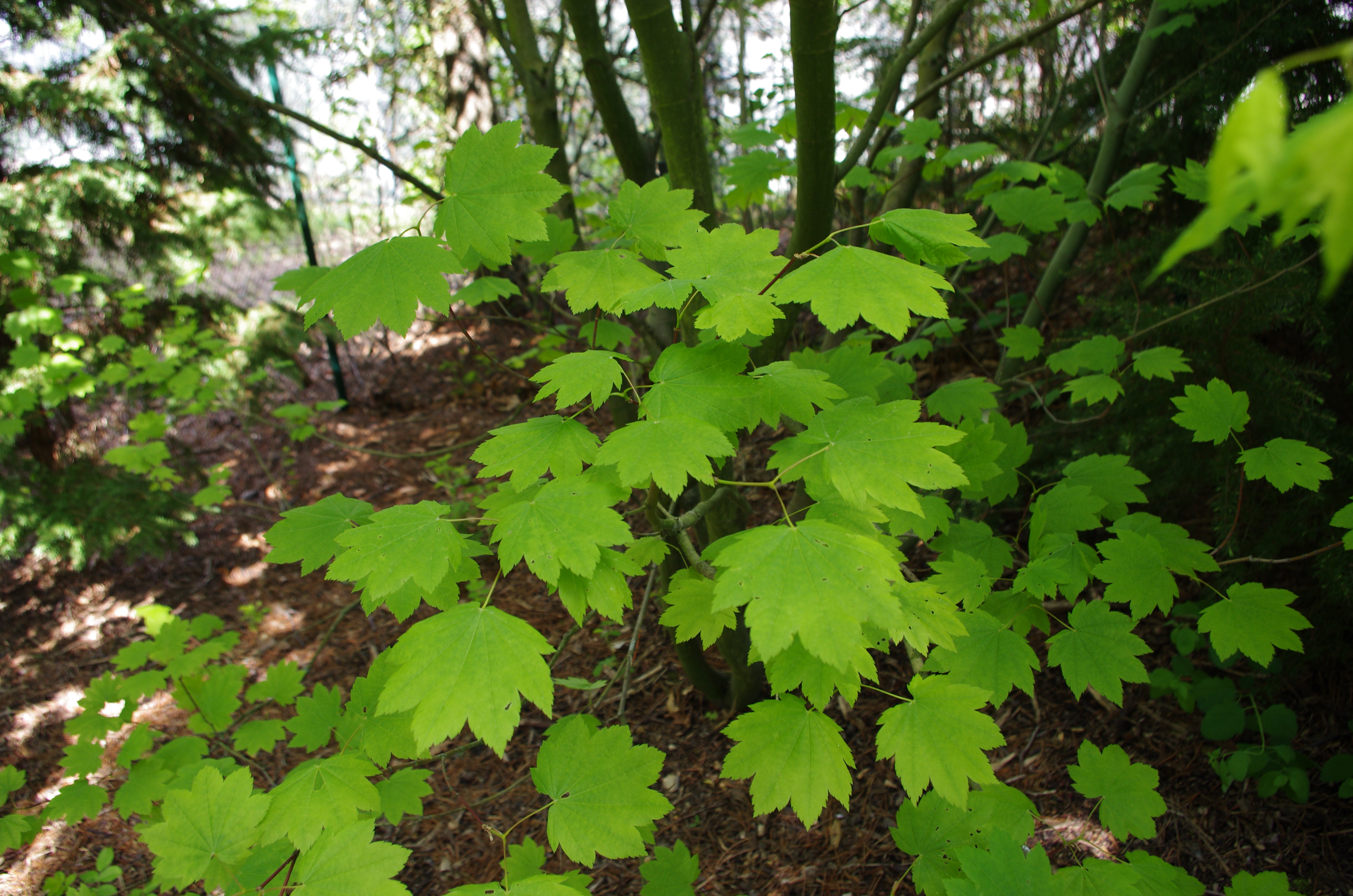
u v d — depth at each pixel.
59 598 4.76
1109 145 3.12
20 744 3.74
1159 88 3.60
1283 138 0.29
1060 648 1.47
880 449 1.11
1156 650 3.05
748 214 4.64
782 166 2.53
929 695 1.14
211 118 5.36
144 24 4.71
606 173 6.89
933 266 1.24
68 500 4.43
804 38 1.55
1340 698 2.72
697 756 3.14
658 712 3.37
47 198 4.64
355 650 4.10
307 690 3.84
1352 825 2.44
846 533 1.00
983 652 1.46
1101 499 1.69
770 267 1.18
